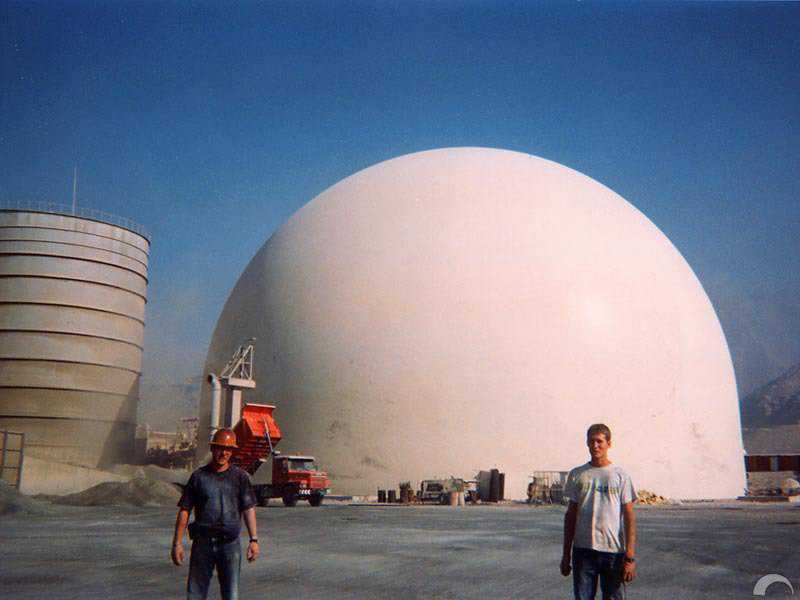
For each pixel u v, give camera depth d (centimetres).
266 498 3234
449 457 3853
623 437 3991
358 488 3888
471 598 994
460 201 4391
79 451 4697
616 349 4088
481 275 4106
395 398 3953
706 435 4250
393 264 4200
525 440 3881
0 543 1631
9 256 4684
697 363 4341
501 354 3966
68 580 1119
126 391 5006
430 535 1866
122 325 4981
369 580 1144
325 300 4234
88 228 4853
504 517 2547
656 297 4328
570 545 693
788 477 5638
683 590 1077
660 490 3997
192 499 716
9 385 4600
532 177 4647
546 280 4125
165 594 1004
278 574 1204
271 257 4691
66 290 4747
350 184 4884
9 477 3891
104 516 2477
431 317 4031
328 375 4078
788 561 1402
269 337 4353
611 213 4612
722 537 1866
